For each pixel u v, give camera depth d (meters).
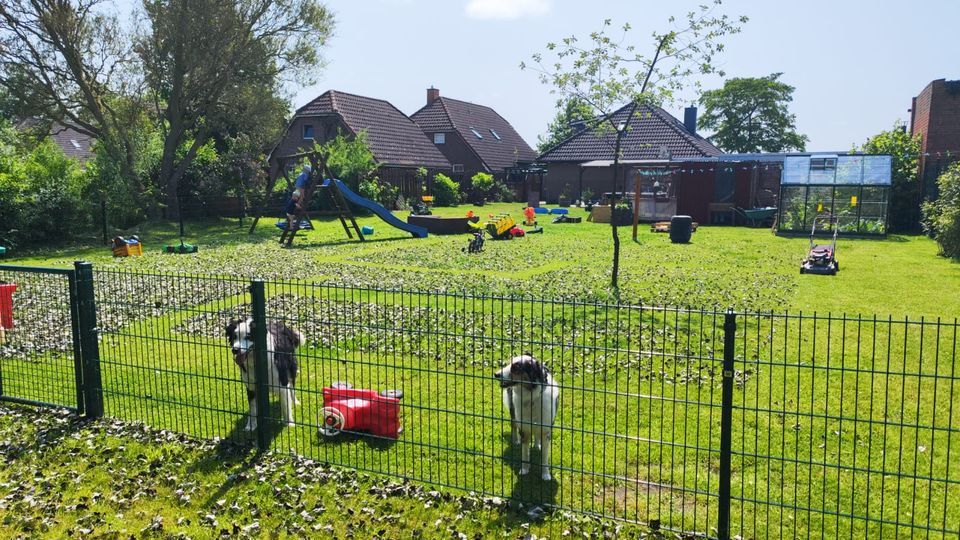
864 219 25.83
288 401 6.39
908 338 9.51
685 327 10.18
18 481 5.36
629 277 15.27
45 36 26.92
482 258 18.88
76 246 22.62
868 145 30.70
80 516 4.83
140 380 7.82
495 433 6.20
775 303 12.23
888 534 4.50
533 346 8.95
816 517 4.73
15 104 27.00
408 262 18.19
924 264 17.27
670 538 4.47
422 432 6.22
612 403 6.96
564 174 47.75
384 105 49.25
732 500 5.00
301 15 30.88
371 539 4.48
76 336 6.59
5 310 8.98
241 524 4.70
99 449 5.95
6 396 7.21
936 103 28.91
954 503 4.84
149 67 28.86
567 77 13.60
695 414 6.64
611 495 5.10
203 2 28.22
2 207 21.06
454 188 45.56
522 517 4.73
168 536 4.55
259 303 5.82
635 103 13.69
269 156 44.81
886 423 4.20
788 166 26.95
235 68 30.39
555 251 20.53
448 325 10.28
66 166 25.41
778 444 5.93
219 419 6.62
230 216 33.22
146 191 29.41
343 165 35.75
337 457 5.75
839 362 8.38
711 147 47.03
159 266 17.66
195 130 34.84
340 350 8.96
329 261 18.56
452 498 4.98
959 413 6.61
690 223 23.36
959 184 18.73
